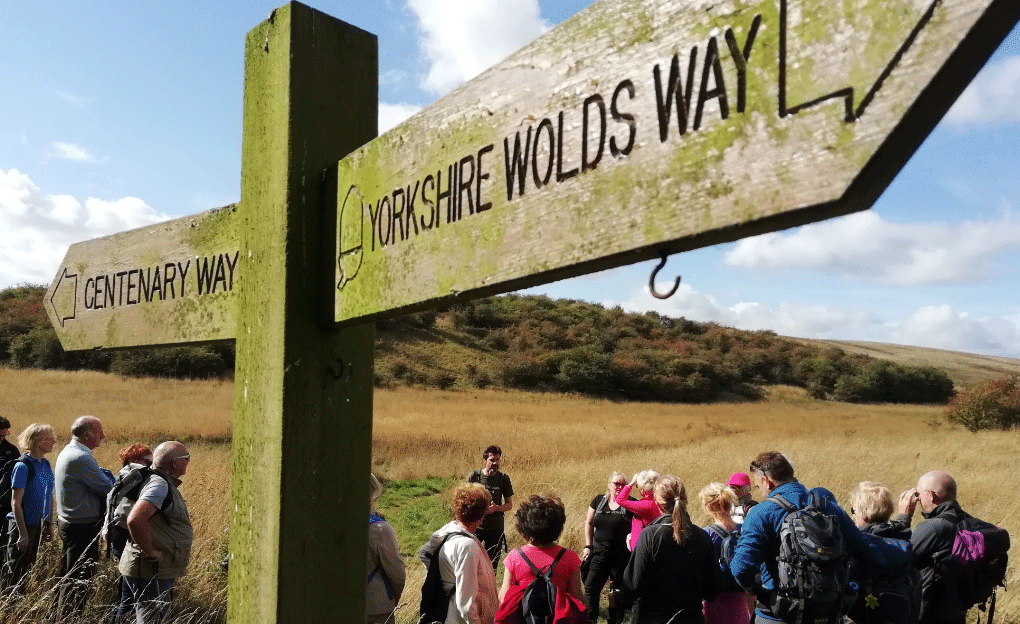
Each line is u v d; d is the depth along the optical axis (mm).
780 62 561
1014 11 442
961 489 10617
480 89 883
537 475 13062
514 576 3119
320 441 1143
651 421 36094
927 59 467
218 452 14109
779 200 553
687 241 634
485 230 854
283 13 1201
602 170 712
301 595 1106
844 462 14742
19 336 45531
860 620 3178
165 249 1490
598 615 5422
